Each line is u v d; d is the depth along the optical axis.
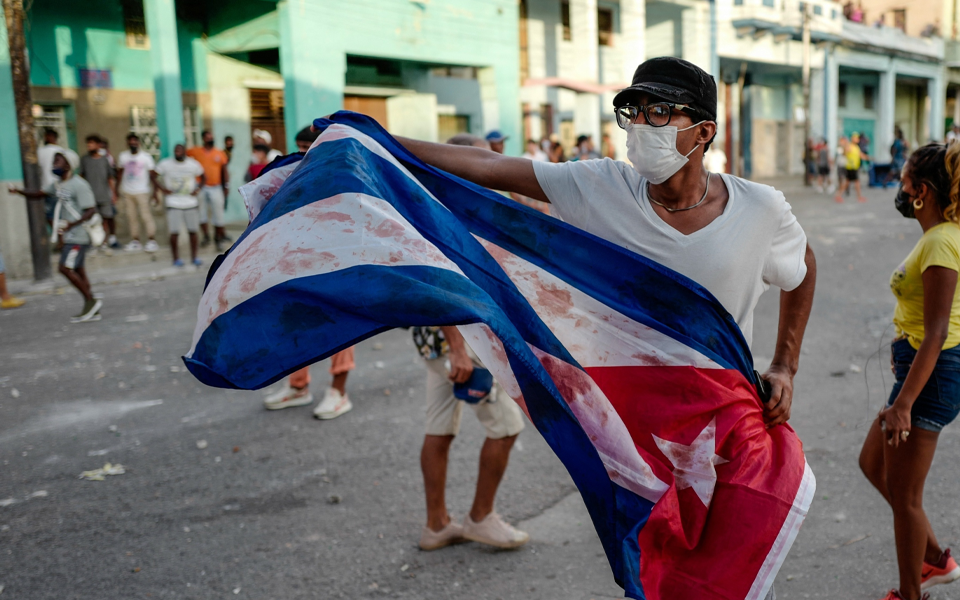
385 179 2.41
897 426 2.78
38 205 11.23
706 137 2.16
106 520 4.06
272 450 5.01
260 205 2.59
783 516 2.12
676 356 2.25
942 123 42.78
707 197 2.24
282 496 4.32
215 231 14.14
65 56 14.19
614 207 2.30
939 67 42.09
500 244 2.47
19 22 10.97
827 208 19.89
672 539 2.16
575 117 23.69
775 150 34.81
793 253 2.29
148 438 5.27
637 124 2.14
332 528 3.93
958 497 4.02
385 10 16.34
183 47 15.90
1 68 12.27
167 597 3.32
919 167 2.82
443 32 17.64
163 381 6.60
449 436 3.68
